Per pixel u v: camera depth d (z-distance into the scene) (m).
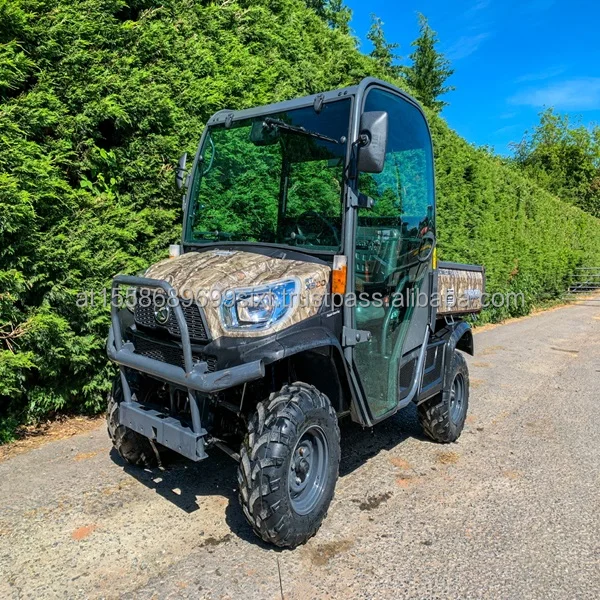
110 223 4.28
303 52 6.78
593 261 21.59
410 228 3.67
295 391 2.70
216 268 2.79
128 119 4.24
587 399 5.90
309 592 2.39
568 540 2.94
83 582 2.41
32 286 3.81
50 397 4.21
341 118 3.01
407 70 22.17
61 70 3.92
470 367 7.38
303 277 2.74
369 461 3.95
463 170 9.88
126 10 4.70
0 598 2.29
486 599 2.40
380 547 2.78
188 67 4.84
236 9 5.57
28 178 3.54
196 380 2.43
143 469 3.57
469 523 3.08
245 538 2.79
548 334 10.58
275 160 3.25
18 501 3.10
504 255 12.12
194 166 3.69
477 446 4.36
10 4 3.47
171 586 2.40
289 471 2.56
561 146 34.94
